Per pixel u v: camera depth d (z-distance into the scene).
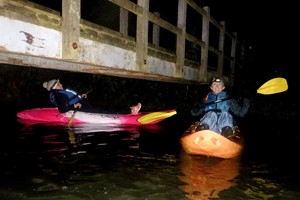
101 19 10.68
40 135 5.47
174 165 3.93
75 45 4.21
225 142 4.37
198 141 4.43
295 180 3.56
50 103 10.92
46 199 2.70
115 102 12.08
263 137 6.73
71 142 4.99
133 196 2.84
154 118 5.52
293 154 5.04
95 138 5.43
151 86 12.55
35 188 2.93
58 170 3.50
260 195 3.00
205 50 9.29
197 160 4.27
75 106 6.84
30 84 10.89
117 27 11.17
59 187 2.99
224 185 3.24
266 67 14.59
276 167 4.13
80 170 3.54
